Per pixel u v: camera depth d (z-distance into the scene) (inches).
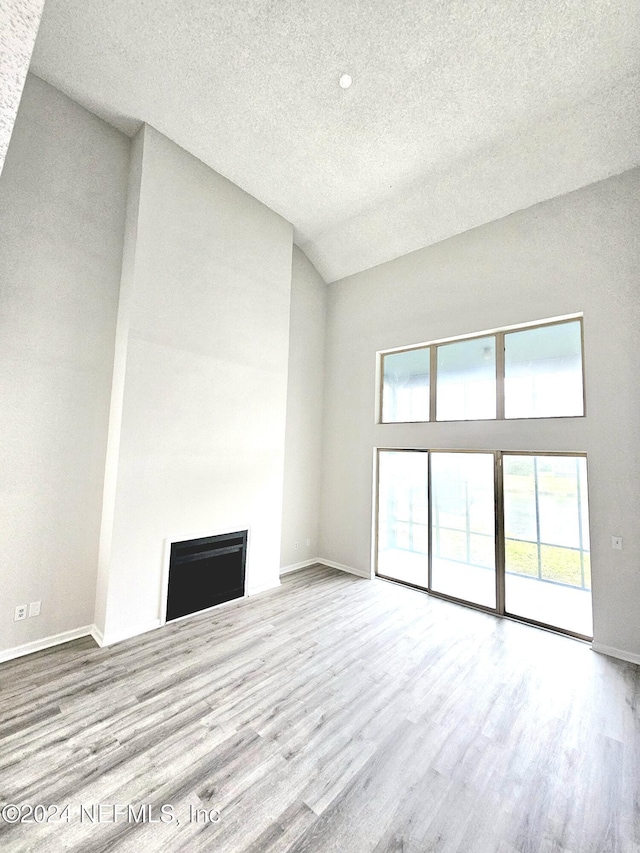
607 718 95.3
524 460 157.9
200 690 102.4
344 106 129.1
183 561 146.6
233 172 161.9
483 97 123.9
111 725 88.5
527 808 70.8
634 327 130.3
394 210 183.2
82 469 131.8
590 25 100.3
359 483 210.5
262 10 100.8
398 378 203.3
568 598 143.0
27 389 120.3
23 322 120.0
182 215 149.0
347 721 92.1
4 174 117.0
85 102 132.2
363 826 66.5
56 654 118.3
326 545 223.3
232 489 164.2
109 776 74.9
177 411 145.9
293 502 213.0
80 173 133.4
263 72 118.3
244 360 170.6
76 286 131.6
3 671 108.7
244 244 172.4
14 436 117.5
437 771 78.5
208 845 62.5
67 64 119.0
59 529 126.1
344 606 161.8
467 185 161.5
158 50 113.0
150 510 137.3
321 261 226.1
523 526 156.1
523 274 157.9
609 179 138.7
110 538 127.3
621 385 131.5
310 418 225.1
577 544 143.3
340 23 103.2
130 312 133.0
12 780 73.2
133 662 114.8
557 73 114.4
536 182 150.2
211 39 109.0
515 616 153.5
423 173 161.3
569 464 147.1
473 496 171.0
